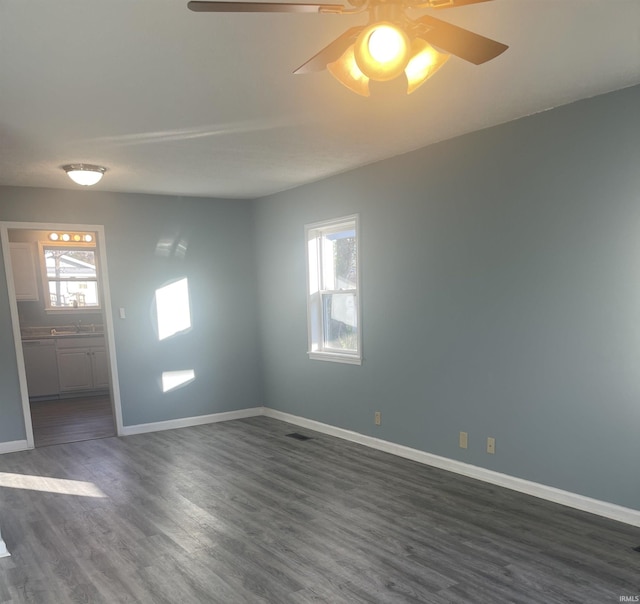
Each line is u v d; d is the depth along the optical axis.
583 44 2.25
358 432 4.73
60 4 1.79
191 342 5.63
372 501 3.37
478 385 3.63
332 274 5.12
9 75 2.37
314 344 5.23
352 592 2.33
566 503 3.16
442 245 3.80
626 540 2.72
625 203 2.79
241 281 5.93
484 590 2.31
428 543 2.77
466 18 2.03
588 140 2.92
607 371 2.92
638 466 2.82
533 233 3.22
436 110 3.05
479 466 3.68
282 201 5.48
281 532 2.96
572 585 2.33
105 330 5.39
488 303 3.52
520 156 3.26
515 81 2.65
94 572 2.58
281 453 4.49
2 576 2.57
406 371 4.18
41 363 7.10
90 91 2.59
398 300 4.20
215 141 3.54
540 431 3.27
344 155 4.04
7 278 4.73
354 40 1.62
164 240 5.46
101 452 4.66
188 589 2.40
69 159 3.85
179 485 3.77
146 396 5.38
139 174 4.43
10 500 3.56
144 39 2.08
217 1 1.44
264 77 2.50
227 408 5.87
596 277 2.93
